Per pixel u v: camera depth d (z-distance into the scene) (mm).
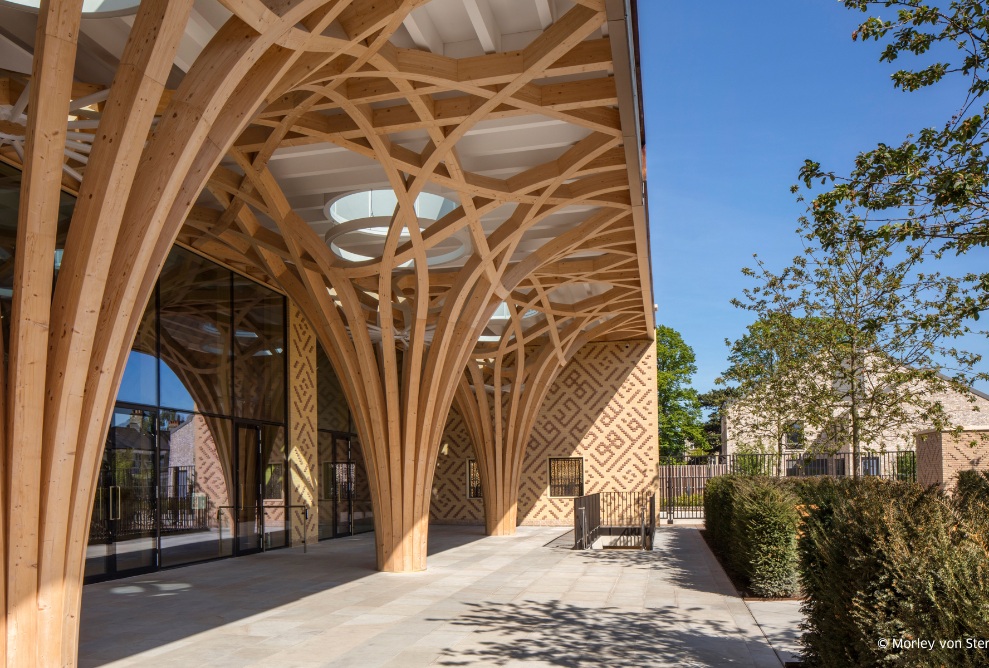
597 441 27875
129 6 7957
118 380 6359
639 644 8898
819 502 8188
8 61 9664
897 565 5195
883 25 9180
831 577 6328
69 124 9461
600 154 11516
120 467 14312
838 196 9375
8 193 11609
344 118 10594
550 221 16312
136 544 14695
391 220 12742
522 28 9500
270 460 19625
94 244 5672
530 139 12344
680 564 16141
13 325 5621
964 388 17812
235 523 17906
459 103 10273
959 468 21984
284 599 11891
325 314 14289
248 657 8320
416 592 12500
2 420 5711
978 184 8180
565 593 12391
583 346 28359
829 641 6402
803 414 21531
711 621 10180
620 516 27406
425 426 14844
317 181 13883
